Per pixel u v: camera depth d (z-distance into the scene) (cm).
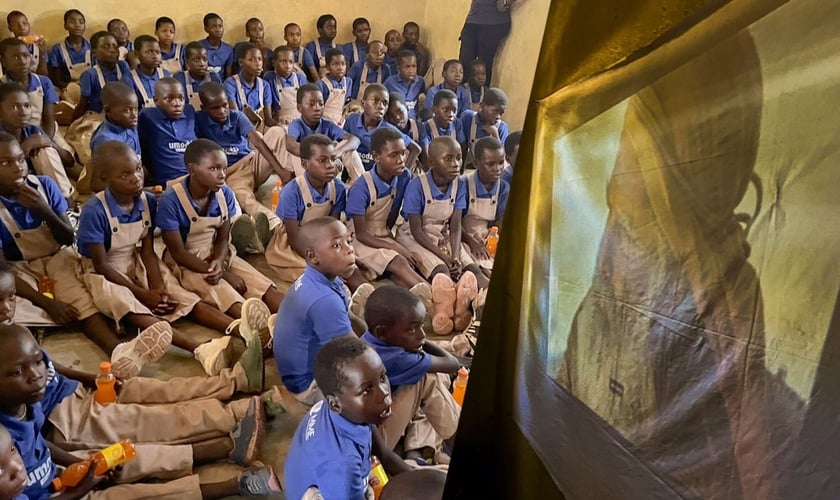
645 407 45
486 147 274
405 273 261
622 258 47
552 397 54
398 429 165
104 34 427
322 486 122
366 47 542
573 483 51
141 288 225
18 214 220
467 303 229
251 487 153
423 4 551
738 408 39
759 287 38
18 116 294
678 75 43
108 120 316
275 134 348
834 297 34
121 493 144
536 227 55
